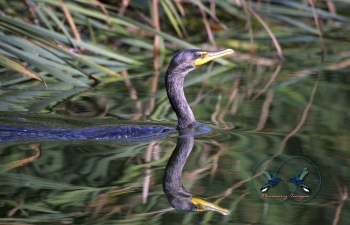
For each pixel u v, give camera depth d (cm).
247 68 1659
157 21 1539
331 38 1948
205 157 979
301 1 1805
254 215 793
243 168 932
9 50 1236
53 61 1378
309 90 1407
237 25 1984
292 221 775
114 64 1543
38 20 1602
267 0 1744
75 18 1560
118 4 1709
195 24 1925
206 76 1589
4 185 859
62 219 771
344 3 1972
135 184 877
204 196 845
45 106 1241
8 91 1370
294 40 1922
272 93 1393
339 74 1564
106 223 765
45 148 1000
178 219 777
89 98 1329
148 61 1694
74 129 1084
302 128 1127
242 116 1212
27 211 790
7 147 999
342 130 1112
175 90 1145
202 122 1170
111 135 1064
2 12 1473
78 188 858
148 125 1130
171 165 944
